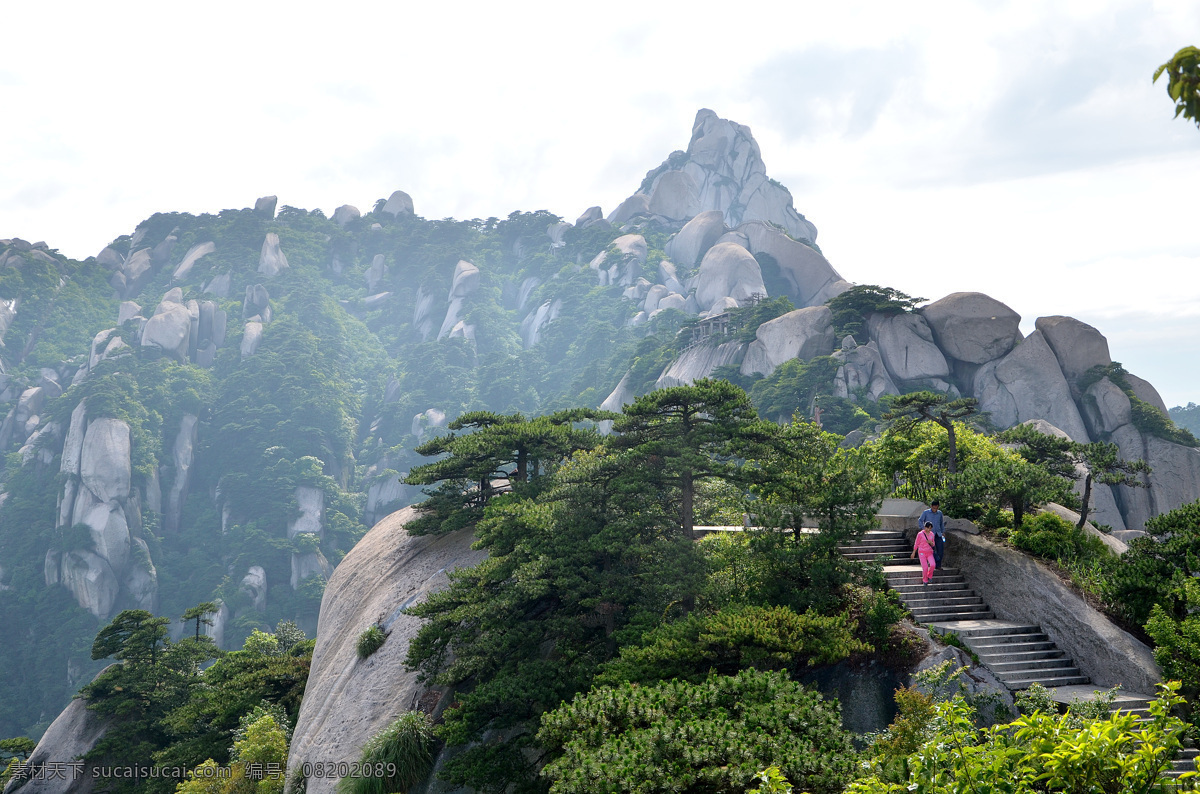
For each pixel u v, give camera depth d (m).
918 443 27.47
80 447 165.12
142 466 169.25
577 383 187.00
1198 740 13.15
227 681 37.53
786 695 12.57
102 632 45.31
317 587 157.38
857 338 109.19
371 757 21.73
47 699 140.00
